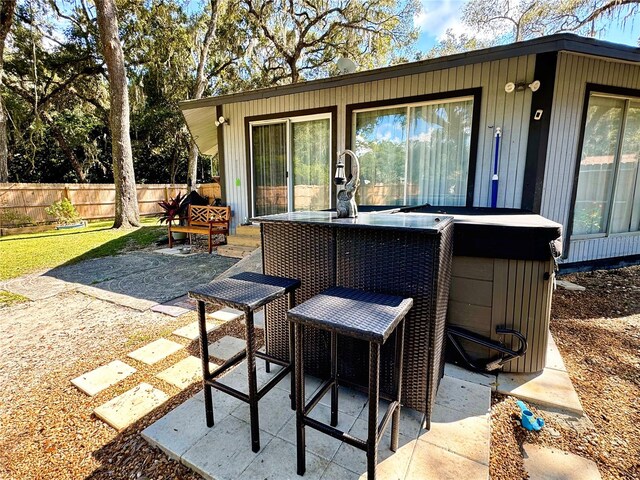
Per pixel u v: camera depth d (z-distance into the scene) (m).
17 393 2.13
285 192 5.82
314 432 1.68
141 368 2.38
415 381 1.69
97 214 11.65
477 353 2.20
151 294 4.00
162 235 7.95
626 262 4.97
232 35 12.37
